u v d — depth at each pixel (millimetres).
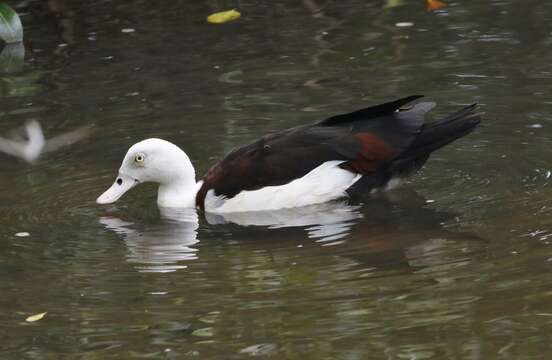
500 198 11695
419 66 15742
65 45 17547
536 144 13117
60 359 8625
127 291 9859
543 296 9195
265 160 12188
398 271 9969
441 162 12953
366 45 16719
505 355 8289
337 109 14398
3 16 17688
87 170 13328
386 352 8438
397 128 12133
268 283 9859
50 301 9703
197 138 13977
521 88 14719
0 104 15320
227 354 8547
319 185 12078
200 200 12367
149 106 15016
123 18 18656
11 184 13023
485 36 16672
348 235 11078
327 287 9703
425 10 18047
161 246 11062
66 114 14883
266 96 15055
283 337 8773
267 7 18844
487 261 10031
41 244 11195
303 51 16641
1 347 8883
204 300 9570
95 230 11633
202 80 15781
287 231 11344
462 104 14320
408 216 11477
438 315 8992
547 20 17078
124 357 8602
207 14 18656
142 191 13219
